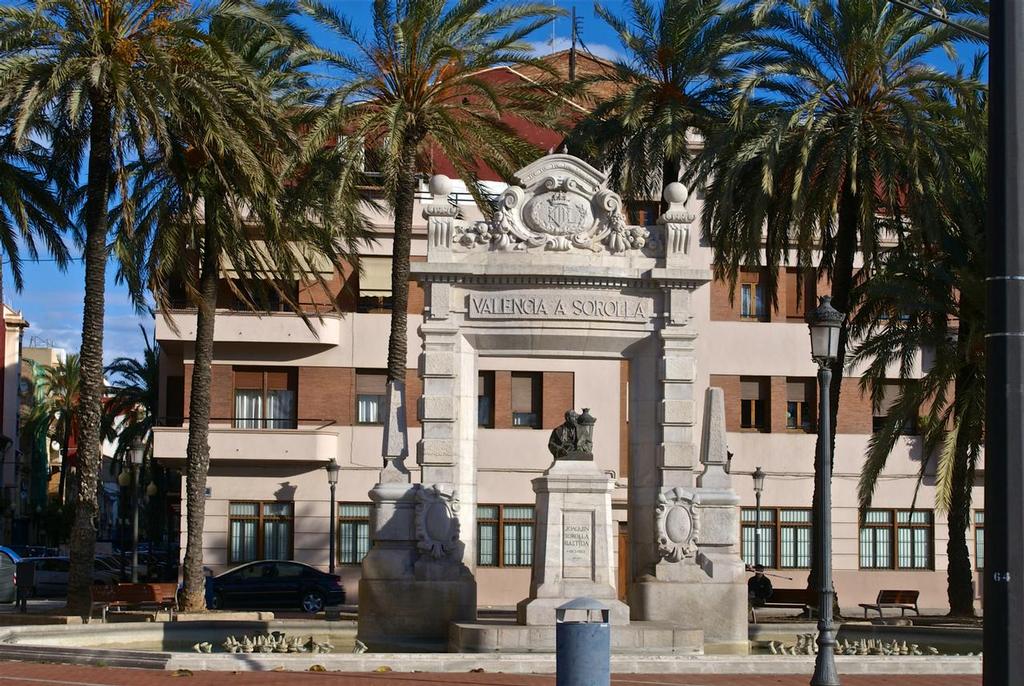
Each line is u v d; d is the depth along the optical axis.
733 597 30.97
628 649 27.42
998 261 13.52
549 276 31.64
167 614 37.16
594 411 54.47
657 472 32.03
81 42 32.75
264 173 35.00
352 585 53.06
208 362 40.75
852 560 55.34
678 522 31.33
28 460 115.56
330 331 53.19
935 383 34.66
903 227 37.53
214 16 35.62
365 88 38.47
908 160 33.91
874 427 56.06
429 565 31.00
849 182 36.19
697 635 27.92
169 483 83.38
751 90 34.12
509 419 54.28
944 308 34.84
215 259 40.81
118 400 73.56
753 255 35.59
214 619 36.75
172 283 54.28
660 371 31.97
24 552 69.19
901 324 44.34
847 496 55.50
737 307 55.72
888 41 35.72
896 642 29.52
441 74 38.75
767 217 39.41
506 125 39.94
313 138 35.75
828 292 55.81
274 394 53.91
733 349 55.31
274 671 23.19
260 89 34.00
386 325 54.16
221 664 23.42
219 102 33.19
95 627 29.44
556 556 28.20
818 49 36.28
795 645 28.88
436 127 38.16
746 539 54.72
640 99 38.97
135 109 32.19
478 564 53.69
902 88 36.44
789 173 36.38
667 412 31.86
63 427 107.06
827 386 22.44
